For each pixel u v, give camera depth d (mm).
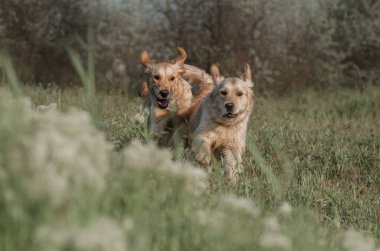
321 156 8945
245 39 19016
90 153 3047
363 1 21391
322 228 4957
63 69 19031
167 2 18844
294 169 8062
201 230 3463
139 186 3365
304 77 20016
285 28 19938
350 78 21125
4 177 2754
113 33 18906
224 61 18812
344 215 6270
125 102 13656
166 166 3818
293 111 14742
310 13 20453
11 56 18984
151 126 8766
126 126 8234
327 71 20375
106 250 2398
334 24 20656
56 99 12406
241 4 18953
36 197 2613
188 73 9172
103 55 18734
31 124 3529
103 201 3250
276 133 10109
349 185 7844
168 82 8766
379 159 8828
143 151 3518
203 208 3916
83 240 2387
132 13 18953
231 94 7895
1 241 2684
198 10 18891
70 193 2695
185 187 3805
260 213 4238
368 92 18938
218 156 8445
